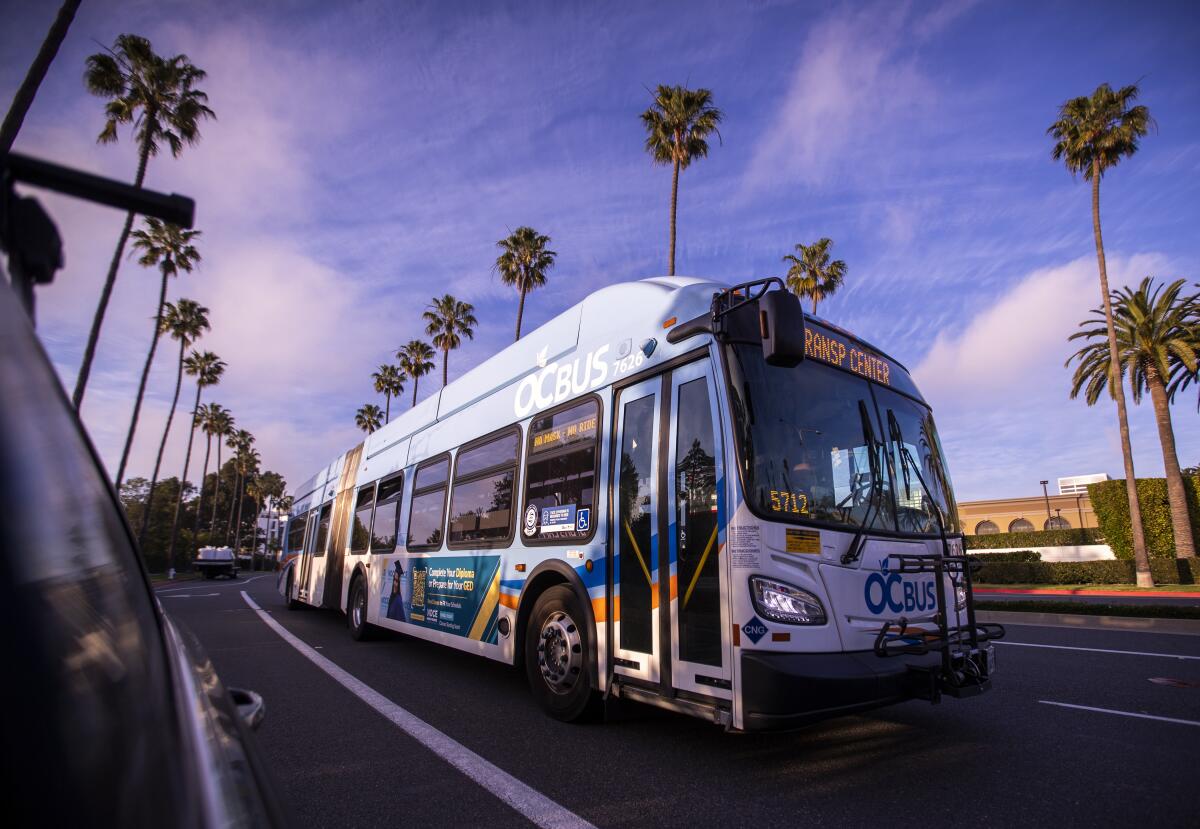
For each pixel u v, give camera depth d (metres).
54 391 0.83
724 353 4.22
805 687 3.50
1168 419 28.05
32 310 0.86
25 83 11.73
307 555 14.73
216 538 86.50
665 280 5.27
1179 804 3.53
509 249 34.09
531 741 4.67
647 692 4.31
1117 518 29.19
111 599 0.85
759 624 3.69
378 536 9.90
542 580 5.62
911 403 5.41
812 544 3.99
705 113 25.81
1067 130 27.14
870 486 4.57
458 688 6.52
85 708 0.65
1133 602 17.95
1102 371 29.80
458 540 7.22
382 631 10.05
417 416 9.34
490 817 3.37
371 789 3.77
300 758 4.33
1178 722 5.19
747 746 4.55
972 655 4.23
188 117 25.53
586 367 5.58
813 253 34.25
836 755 4.34
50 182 0.93
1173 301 28.38
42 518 0.69
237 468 86.88
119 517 1.02
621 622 4.64
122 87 24.92
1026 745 4.57
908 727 5.03
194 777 0.85
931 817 3.36
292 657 8.49
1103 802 3.55
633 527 4.66
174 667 1.06
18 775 0.52
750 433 4.02
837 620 3.94
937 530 4.91
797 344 3.76
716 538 3.96
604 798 3.61
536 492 5.91
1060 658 8.41
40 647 0.61
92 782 0.61
